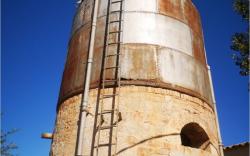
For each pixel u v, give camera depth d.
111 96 10.22
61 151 10.44
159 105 10.15
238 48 9.24
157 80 10.53
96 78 10.83
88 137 9.77
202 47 13.09
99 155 9.31
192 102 10.84
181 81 10.93
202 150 10.18
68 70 12.33
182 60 11.45
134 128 9.62
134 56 10.91
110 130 9.64
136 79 10.45
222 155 11.34
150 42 11.25
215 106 12.51
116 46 11.17
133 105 10.01
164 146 9.51
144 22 11.67
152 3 12.21
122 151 9.24
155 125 9.77
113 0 12.33
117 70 10.65
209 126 11.02
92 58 11.09
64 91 11.84
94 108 10.25
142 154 9.26
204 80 11.99
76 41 12.78
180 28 12.20
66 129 10.73
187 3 13.47
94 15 11.88
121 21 11.63
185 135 11.23
